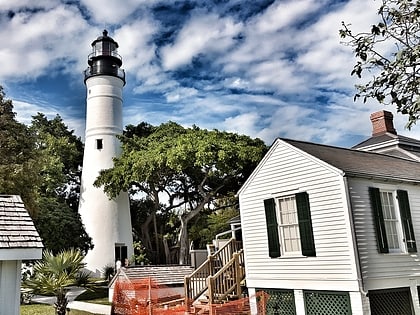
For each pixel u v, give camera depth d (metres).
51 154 34.56
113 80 33.00
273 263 12.73
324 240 11.30
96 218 30.28
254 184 13.77
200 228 34.00
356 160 13.12
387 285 10.98
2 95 22.67
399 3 4.87
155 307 12.30
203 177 28.30
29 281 9.48
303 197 11.95
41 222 23.66
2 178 19.75
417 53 4.52
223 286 13.22
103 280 26.86
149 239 34.00
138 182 28.30
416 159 17.64
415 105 4.53
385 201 12.04
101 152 31.38
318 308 11.30
